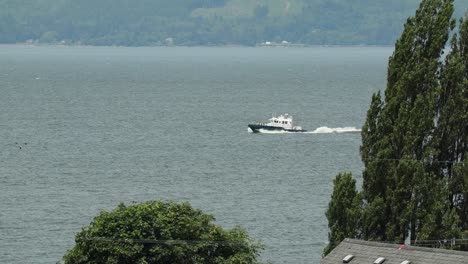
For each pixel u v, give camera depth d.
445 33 166.75
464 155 162.88
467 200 160.75
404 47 167.50
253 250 152.12
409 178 158.88
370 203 160.88
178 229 147.75
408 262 117.94
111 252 143.62
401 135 163.38
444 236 156.00
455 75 164.75
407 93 165.50
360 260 121.75
